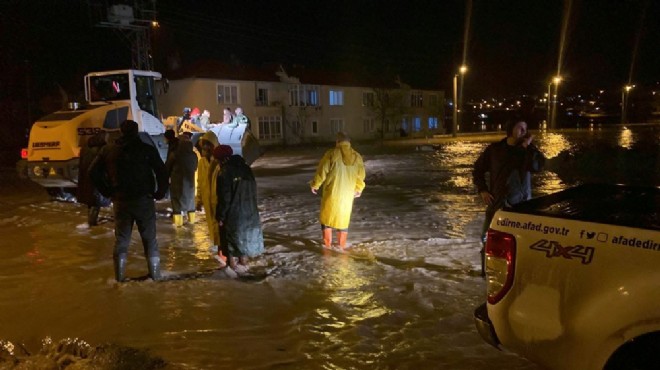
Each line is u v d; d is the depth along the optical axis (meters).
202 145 7.89
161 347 4.79
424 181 17.20
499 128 76.69
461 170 20.80
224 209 6.77
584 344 2.92
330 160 7.99
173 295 6.14
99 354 4.53
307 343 4.84
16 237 9.51
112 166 6.49
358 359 4.51
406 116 61.44
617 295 2.80
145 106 15.04
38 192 16.20
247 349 4.72
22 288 6.50
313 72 53.59
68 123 13.13
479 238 8.83
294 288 6.34
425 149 33.91
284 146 45.16
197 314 5.56
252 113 45.31
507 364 4.38
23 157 13.69
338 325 5.24
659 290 2.68
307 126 50.19
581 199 3.85
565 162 19.12
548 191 13.78
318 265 7.29
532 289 3.11
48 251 8.41
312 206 12.41
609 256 2.87
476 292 6.09
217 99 42.72
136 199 6.52
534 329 3.09
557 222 3.09
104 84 14.70
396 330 5.10
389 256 7.75
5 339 5.04
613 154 19.23
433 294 6.05
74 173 13.12
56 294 6.25
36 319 5.51
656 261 2.72
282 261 7.54
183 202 10.07
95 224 10.48
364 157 28.19
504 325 3.22
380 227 9.84
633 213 3.27
